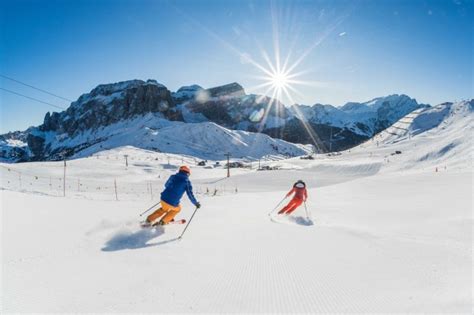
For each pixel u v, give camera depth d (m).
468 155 67.00
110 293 3.80
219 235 7.29
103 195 26.23
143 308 3.42
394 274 4.48
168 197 8.13
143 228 7.71
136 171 77.12
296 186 11.85
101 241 6.38
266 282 4.26
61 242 6.09
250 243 6.48
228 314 3.32
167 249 5.94
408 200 13.59
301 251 5.85
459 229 7.15
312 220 10.16
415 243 6.23
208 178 73.31
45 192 23.34
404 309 3.29
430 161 78.25
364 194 18.02
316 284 4.18
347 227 8.42
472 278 4.05
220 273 4.60
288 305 3.55
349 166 91.44
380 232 7.46
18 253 5.27
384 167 82.88
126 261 5.10
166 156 155.50
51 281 4.14
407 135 170.62
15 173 44.69
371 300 3.60
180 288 4.00
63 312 3.29
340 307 3.47
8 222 7.59
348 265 4.96
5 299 3.56
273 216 10.90
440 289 3.78
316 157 145.25
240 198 19.61
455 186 17.03
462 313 3.05
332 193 19.80
